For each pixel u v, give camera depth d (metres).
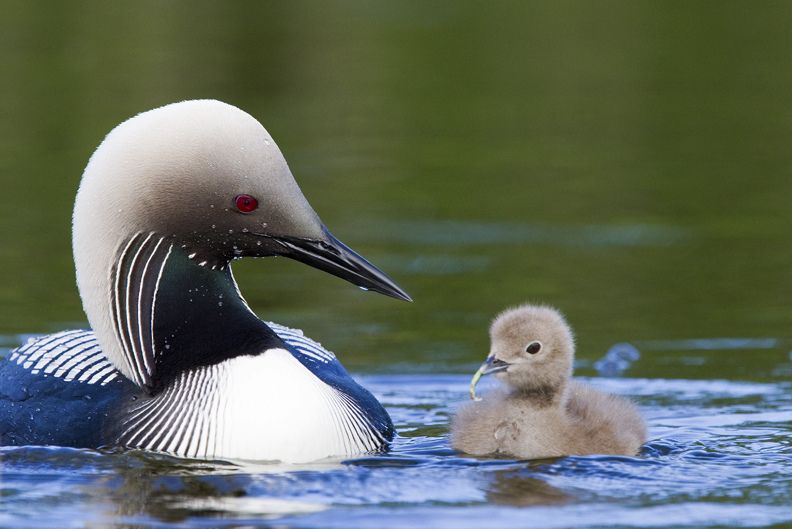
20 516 7.40
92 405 8.99
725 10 35.41
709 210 19.00
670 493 7.89
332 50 30.98
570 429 9.09
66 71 27.47
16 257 16.38
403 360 12.49
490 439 9.05
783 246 17.14
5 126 23.20
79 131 22.91
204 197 8.77
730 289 15.20
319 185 20.12
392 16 35.25
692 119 24.83
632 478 8.27
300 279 16.02
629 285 15.39
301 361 9.34
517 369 9.36
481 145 22.88
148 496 7.76
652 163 21.66
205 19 34.03
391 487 7.99
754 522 7.30
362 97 26.66
